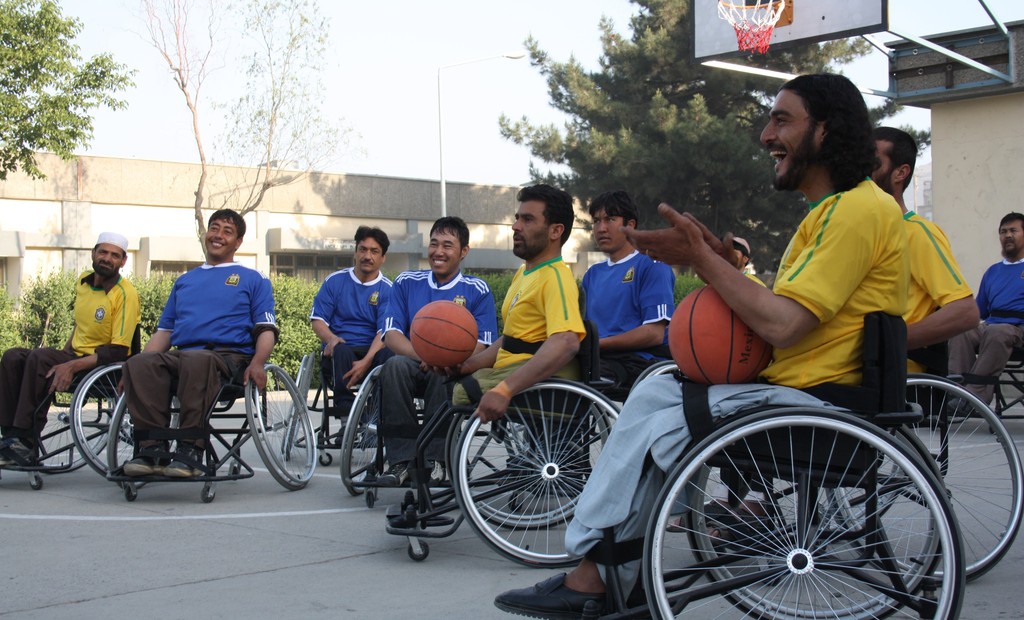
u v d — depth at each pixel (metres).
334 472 6.66
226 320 5.82
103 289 6.18
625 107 23.97
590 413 4.11
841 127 2.71
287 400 6.91
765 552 2.75
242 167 27.73
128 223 27.86
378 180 32.72
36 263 26.08
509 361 4.19
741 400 2.61
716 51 11.84
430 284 5.17
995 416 3.81
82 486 6.04
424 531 3.98
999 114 10.71
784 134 2.76
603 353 5.46
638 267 5.56
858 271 2.59
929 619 2.64
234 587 3.61
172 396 5.46
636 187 23.14
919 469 2.48
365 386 5.20
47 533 4.57
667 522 2.53
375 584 3.67
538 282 4.16
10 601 3.41
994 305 7.84
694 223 2.58
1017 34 10.30
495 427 4.14
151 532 4.60
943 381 3.82
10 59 16.27
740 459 2.62
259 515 5.05
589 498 2.73
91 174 27.00
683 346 2.69
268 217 30.38
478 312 5.14
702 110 22.62
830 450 2.56
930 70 10.88
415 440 4.65
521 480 4.12
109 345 6.04
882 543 2.70
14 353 5.92
